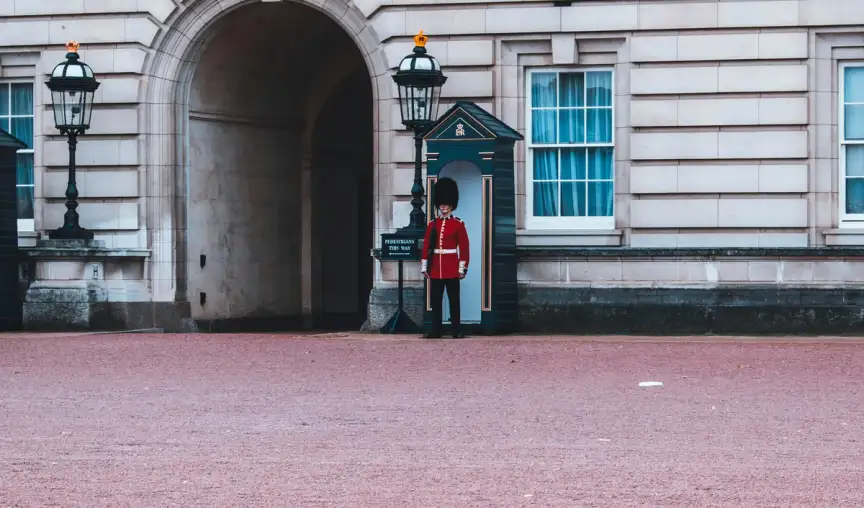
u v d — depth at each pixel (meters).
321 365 21.14
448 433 14.84
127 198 30.19
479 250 27.09
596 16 28.11
